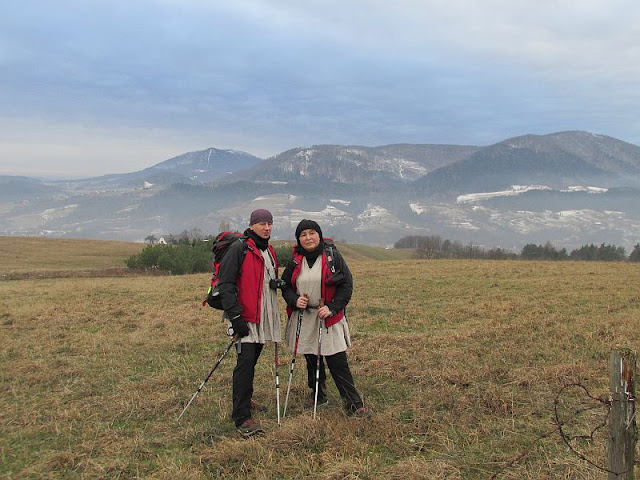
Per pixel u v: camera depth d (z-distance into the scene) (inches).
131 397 249.4
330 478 163.8
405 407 224.2
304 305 209.6
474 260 1157.7
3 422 225.3
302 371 283.9
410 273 821.9
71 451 193.3
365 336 366.9
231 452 181.3
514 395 229.1
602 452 171.0
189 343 363.3
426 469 164.6
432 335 360.5
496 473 163.3
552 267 880.9
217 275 205.9
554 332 352.8
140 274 1352.1
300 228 213.5
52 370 302.8
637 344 313.7
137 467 179.5
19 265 1736.0
